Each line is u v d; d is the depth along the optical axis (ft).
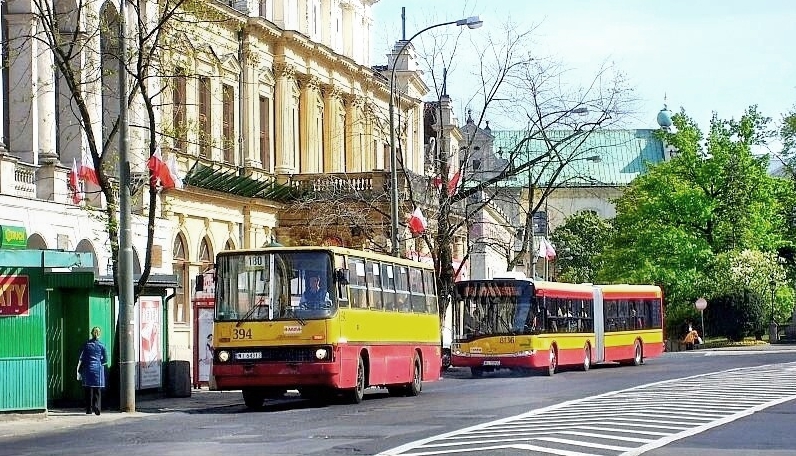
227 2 197.98
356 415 99.86
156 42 118.21
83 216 147.54
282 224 214.90
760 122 340.59
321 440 76.38
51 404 117.50
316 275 111.86
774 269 330.54
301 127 222.69
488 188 233.14
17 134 140.56
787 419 89.25
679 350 305.32
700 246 326.65
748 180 334.85
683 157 338.54
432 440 74.28
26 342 104.83
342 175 214.90
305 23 223.71
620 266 343.05
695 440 73.87
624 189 376.68
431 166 260.83
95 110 150.30
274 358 110.52
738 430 80.48
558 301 186.70
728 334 322.55
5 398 103.96
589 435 76.54
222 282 112.68
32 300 105.19
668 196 330.95
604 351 201.46
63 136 148.46
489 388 143.54
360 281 118.42
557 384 147.64
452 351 180.14
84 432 90.27
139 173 156.87
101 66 128.26
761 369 175.83
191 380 141.18
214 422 96.32
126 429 91.71
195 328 145.28
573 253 470.39
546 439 73.72
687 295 324.19
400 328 129.39
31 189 138.92
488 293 179.42
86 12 130.62
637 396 117.29
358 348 116.47
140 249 163.73
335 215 203.51
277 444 74.23
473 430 81.41
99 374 109.50
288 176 214.69
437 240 195.62
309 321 110.63
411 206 210.59
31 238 137.18
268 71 209.77
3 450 76.28
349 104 243.40
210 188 186.60
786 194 349.41
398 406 110.93
